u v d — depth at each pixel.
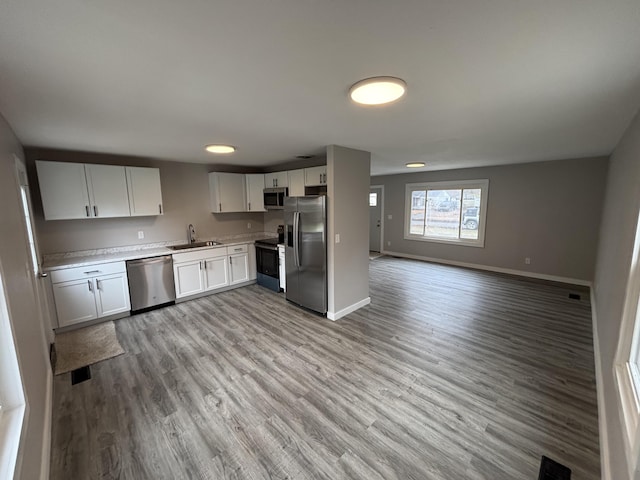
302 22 1.09
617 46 1.28
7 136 2.19
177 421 2.11
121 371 2.73
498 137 3.13
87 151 3.78
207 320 3.84
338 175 3.64
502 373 2.64
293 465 1.76
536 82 1.69
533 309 4.13
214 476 1.69
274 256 4.89
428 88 1.77
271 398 2.35
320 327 3.63
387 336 3.38
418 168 6.34
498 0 0.97
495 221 6.15
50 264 3.44
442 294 4.82
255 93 1.81
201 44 1.25
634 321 1.59
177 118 2.33
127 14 1.02
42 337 2.39
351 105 2.05
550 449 1.85
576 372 2.65
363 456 1.81
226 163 5.13
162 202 4.59
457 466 1.74
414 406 2.24
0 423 1.31
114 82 1.62
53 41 1.19
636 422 1.21
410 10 1.02
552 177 5.35
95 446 1.90
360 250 4.12
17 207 2.18
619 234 2.39
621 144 3.05
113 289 3.80
